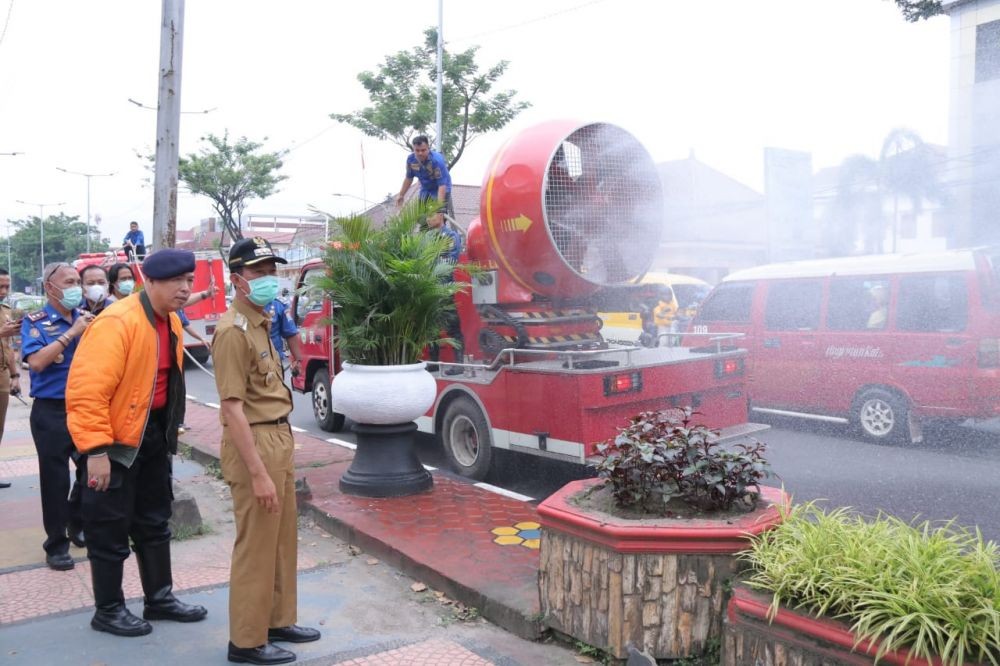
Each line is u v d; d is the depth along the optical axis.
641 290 6.83
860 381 7.97
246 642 3.40
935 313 7.54
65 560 4.71
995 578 2.48
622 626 3.23
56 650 3.60
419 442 8.66
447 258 6.81
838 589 2.65
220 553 4.97
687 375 6.10
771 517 3.36
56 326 4.65
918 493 6.04
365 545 4.93
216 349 3.29
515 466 6.66
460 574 4.20
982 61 7.18
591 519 3.37
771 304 8.83
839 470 6.79
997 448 7.50
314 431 9.51
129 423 3.61
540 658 3.46
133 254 14.92
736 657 2.89
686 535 3.16
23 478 7.18
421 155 7.56
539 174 5.77
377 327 5.73
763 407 8.88
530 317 6.60
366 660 3.48
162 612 3.92
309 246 6.80
